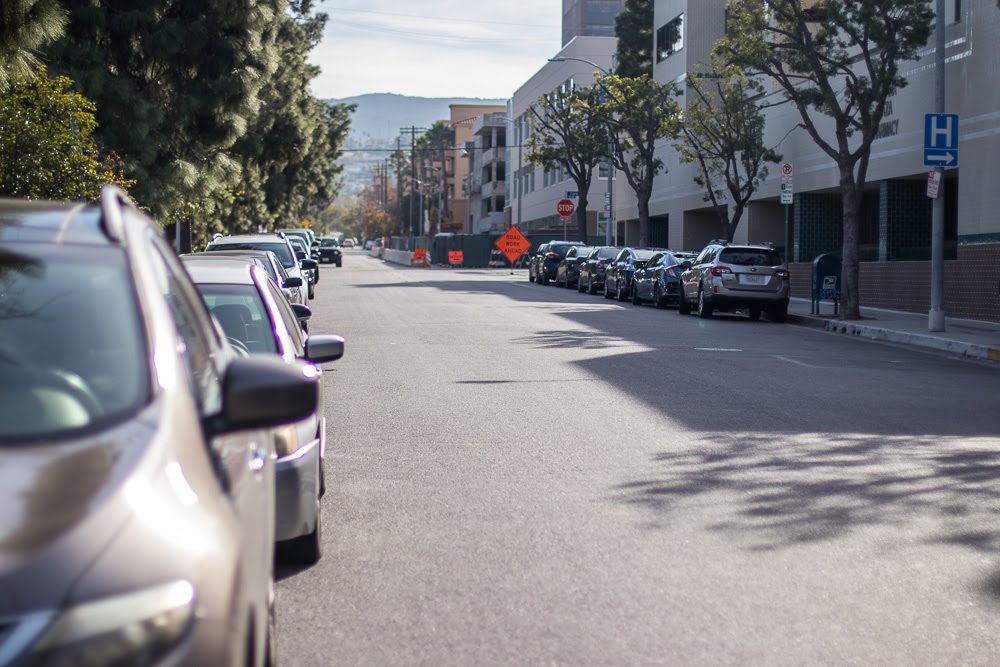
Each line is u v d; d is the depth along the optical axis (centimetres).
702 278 2886
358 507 803
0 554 225
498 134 11531
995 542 713
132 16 2412
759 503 811
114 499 244
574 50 7612
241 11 2570
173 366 304
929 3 2778
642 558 671
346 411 1248
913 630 550
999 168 2600
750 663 504
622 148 4875
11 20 1341
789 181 3020
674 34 5169
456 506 805
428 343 2025
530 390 1417
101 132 2347
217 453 314
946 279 2789
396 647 524
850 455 997
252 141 4162
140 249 337
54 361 293
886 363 1805
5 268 316
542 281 4781
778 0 2670
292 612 576
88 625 221
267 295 779
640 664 501
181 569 239
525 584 621
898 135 3120
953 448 1038
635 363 1723
